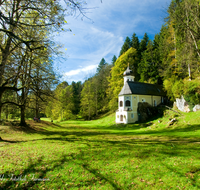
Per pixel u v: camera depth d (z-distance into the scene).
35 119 29.98
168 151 8.98
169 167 6.70
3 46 10.49
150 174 6.20
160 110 32.22
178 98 29.91
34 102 24.48
